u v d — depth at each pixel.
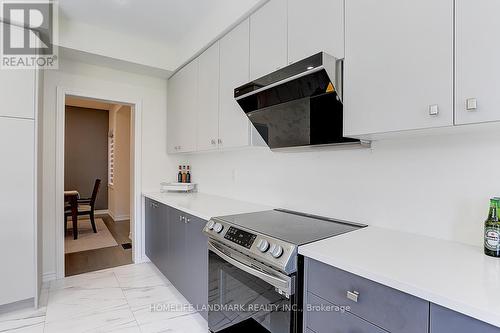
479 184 1.14
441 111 0.96
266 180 2.25
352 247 1.12
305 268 1.12
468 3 0.90
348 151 1.63
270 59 1.74
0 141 2.04
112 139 6.30
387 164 1.44
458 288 0.74
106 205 6.71
